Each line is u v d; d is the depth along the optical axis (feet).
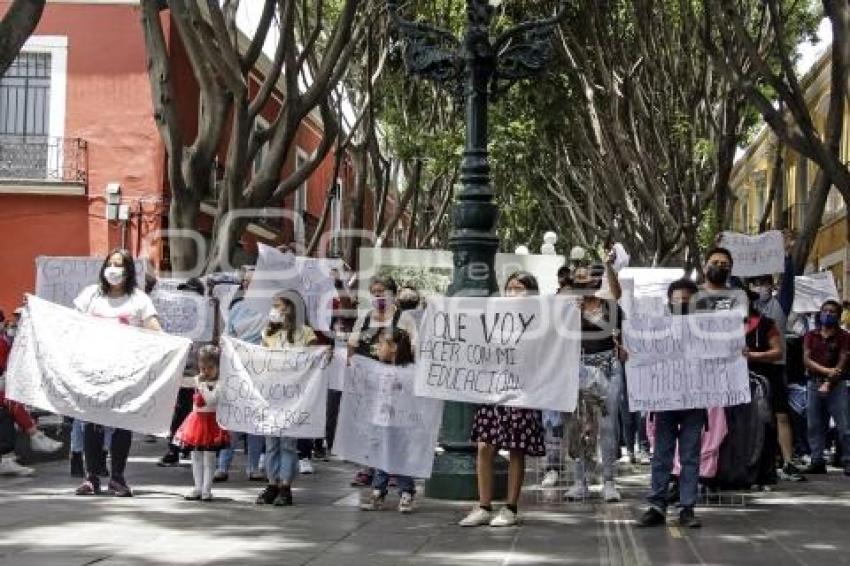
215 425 31.22
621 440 45.80
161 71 49.06
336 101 69.31
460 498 32.24
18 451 39.65
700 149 73.97
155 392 31.04
